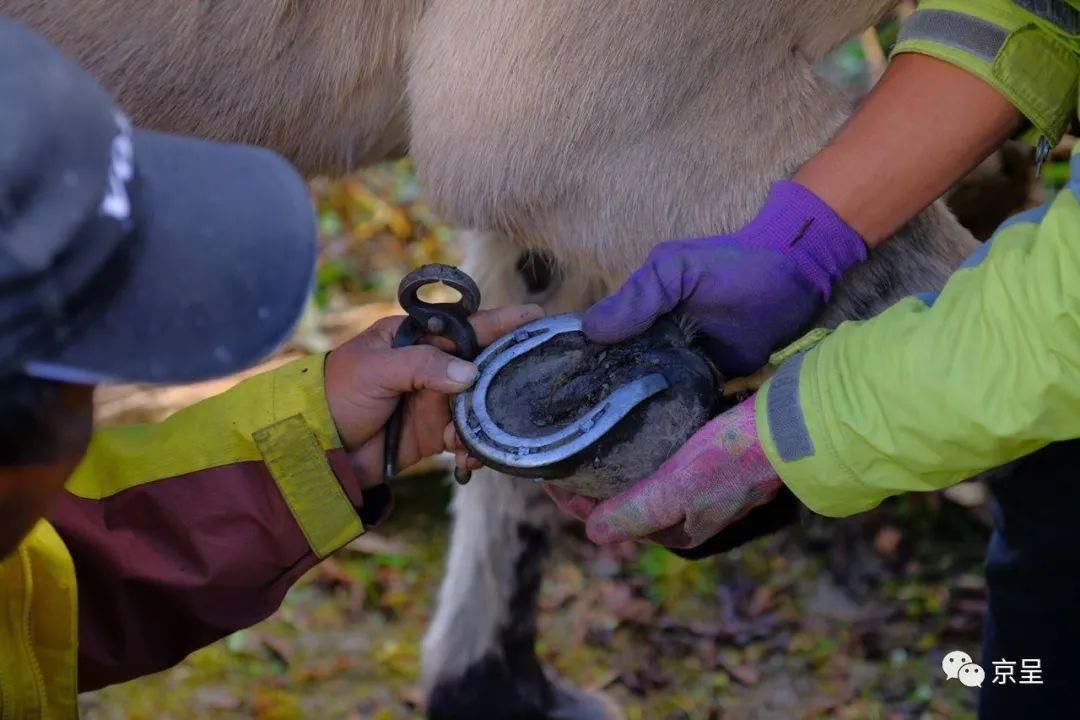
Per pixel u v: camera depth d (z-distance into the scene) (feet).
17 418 3.41
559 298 7.89
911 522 11.03
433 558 11.16
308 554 5.38
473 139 6.33
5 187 3.18
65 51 6.55
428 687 8.90
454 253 13.91
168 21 6.54
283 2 6.58
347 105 6.97
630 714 9.78
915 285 6.36
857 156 5.84
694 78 6.10
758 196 6.17
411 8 6.68
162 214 3.66
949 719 9.45
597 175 6.23
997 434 4.91
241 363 3.77
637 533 5.73
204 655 10.26
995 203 8.52
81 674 5.33
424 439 5.88
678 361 5.67
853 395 5.19
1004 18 5.72
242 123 6.86
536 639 8.99
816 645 10.21
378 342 5.86
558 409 5.70
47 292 3.27
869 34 8.82
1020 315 4.84
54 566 4.74
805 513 6.63
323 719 9.73
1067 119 5.96
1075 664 6.49
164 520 5.23
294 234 3.85
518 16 6.19
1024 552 6.40
